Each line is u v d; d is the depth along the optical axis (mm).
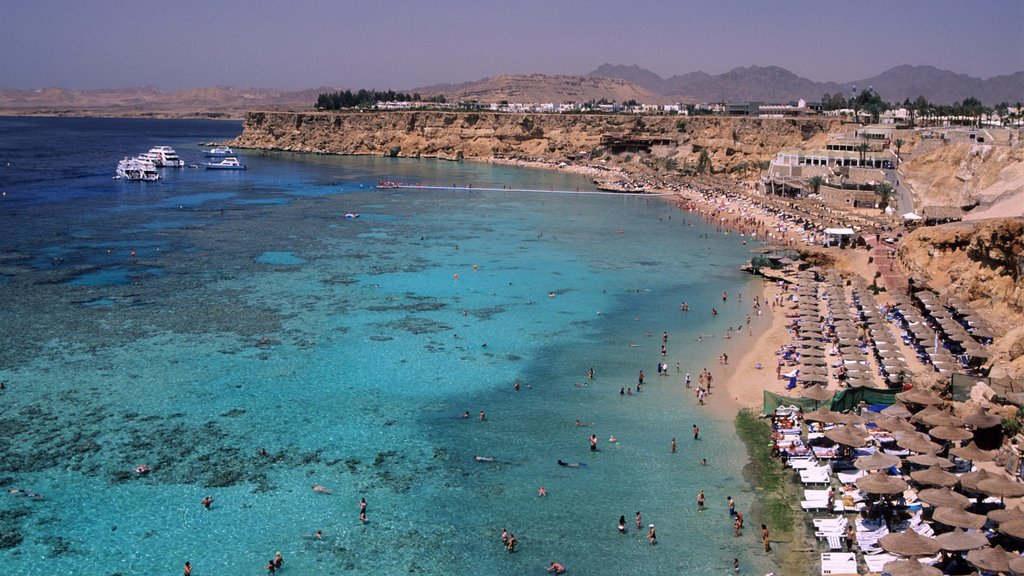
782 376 71250
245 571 43250
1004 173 130125
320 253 125500
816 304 90125
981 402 56875
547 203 192125
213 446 57250
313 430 60344
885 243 117312
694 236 147625
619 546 45906
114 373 70562
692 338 84812
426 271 114188
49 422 60250
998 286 78500
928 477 45812
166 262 115875
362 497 50969
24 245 124688
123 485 51562
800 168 193125
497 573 43406
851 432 53031
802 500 50375
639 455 57125
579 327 88500
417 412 64188
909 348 76125
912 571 38531
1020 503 45750
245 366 73250
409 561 44406
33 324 84062
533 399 67375
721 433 60812
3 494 49969
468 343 81875
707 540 46406
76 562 43562
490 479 53594
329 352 77688
